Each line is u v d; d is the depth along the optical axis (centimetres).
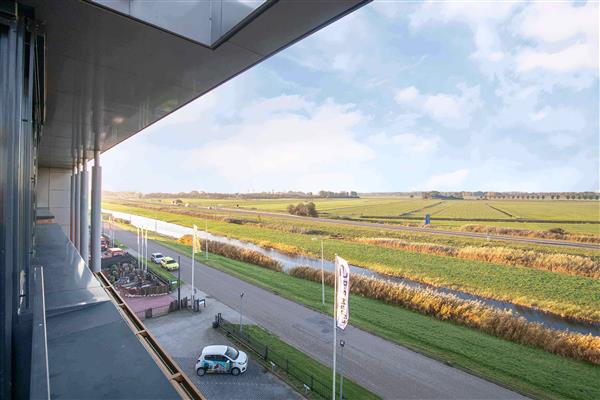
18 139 215
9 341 199
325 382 995
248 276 2239
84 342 202
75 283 321
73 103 533
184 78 417
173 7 300
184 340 1311
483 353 1112
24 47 247
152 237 3978
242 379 1033
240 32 295
